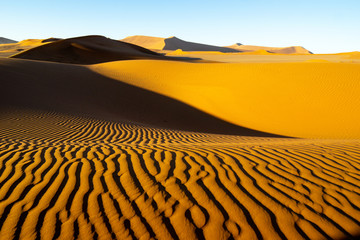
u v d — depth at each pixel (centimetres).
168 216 262
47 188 316
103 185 325
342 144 591
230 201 290
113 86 1880
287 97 1662
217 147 532
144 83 2041
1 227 244
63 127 877
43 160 415
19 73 1703
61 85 1695
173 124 1396
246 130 1367
